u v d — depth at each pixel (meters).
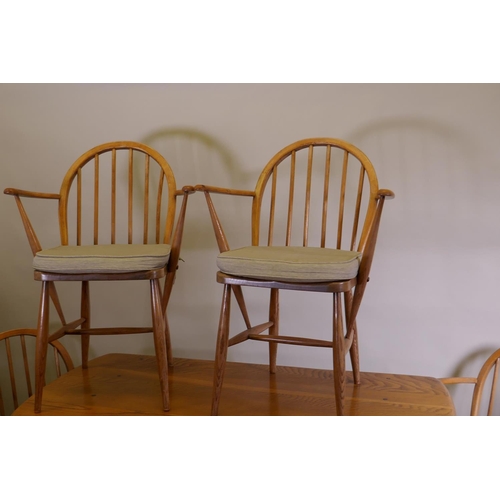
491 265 2.06
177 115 2.23
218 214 2.24
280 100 2.15
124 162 2.28
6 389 2.47
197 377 1.88
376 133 2.09
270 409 1.60
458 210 2.06
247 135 2.19
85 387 1.79
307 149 2.14
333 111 2.12
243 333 1.60
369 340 2.19
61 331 1.72
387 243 2.12
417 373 2.16
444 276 2.10
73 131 2.31
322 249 1.59
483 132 2.01
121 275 1.51
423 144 2.05
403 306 2.14
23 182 2.37
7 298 2.44
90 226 2.33
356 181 2.11
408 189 2.08
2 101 2.34
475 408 1.78
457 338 2.12
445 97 2.03
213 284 2.28
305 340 1.56
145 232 1.87
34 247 1.61
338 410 1.43
